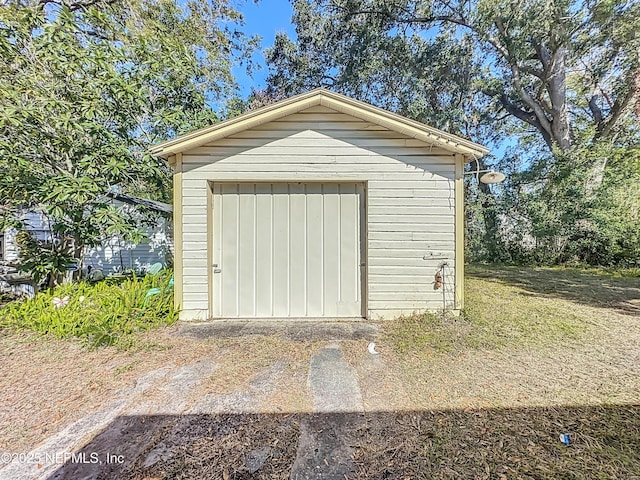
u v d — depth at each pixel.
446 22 12.89
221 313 5.00
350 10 13.60
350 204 5.04
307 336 4.12
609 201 10.40
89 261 10.16
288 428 2.21
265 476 1.77
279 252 5.04
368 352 3.59
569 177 11.05
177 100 7.47
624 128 11.90
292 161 4.88
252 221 5.03
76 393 2.70
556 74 12.10
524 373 3.03
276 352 3.59
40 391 2.73
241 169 4.86
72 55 5.90
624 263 10.42
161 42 7.50
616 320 4.68
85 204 5.79
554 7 9.96
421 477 1.74
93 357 3.42
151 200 9.34
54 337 3.93
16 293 6.87
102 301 4.72
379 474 1.77
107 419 2.34
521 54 11.52
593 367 3.15
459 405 2.48
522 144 15.66
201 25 9.92
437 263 4.89
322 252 5.04
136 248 10.55
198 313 4.85
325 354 3.53
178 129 7.11
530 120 14.00
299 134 4.87
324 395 2.65
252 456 1.93
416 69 13.19
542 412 2.37
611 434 2.09
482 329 4.27
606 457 1.87
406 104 13.59
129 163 6.15
